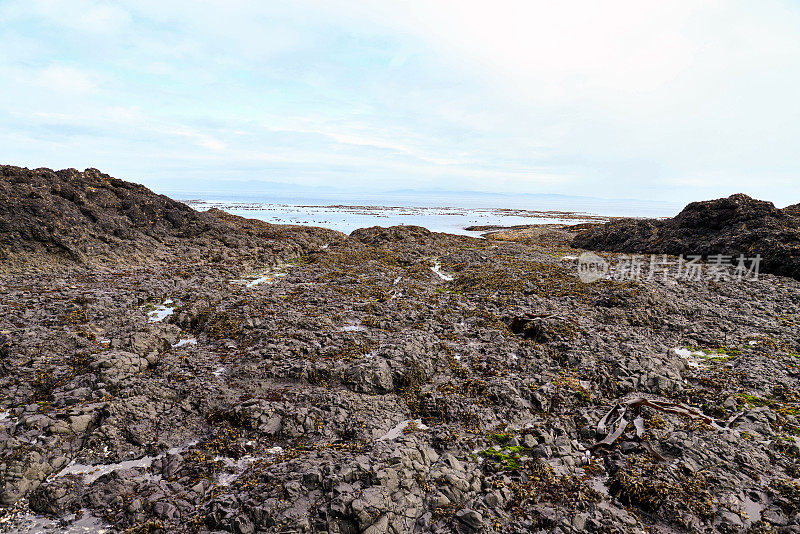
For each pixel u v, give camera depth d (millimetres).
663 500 7910
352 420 10172
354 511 7051
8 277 21062
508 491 8180
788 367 13633
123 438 9281
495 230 67562
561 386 12008
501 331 16062
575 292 21422
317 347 13938
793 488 8117
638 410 10844
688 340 16109
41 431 9031
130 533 6996
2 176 27609
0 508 7488
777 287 22734
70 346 13289
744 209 33062
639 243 37500
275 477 7910
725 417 10938
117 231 29828
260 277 26312
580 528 7359
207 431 9930
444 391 11672
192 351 13969
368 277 25812
